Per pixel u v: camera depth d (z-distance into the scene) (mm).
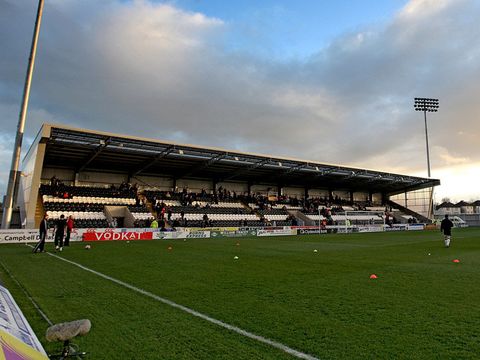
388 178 42969
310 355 3451
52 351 3551
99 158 29250
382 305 5371
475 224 54938
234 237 27172
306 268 9516
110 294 6211
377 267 9648
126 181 34281
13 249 15461
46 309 5156
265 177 40500
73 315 4875
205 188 39250
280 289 6633
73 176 31688
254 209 38531
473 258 11781
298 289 6629
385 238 24516
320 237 26500
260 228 30188
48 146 25016
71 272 8797
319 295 6102
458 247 16375
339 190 50344
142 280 7648
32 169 24156
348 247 16812
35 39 20688
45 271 8961
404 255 12914
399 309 5129
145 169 33562
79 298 5895
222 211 35688
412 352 3504
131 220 28594
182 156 29203
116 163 31234
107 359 3379
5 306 2807
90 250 15172
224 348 3645
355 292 6332
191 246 17719
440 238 24109
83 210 28375
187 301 5680
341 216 42281
